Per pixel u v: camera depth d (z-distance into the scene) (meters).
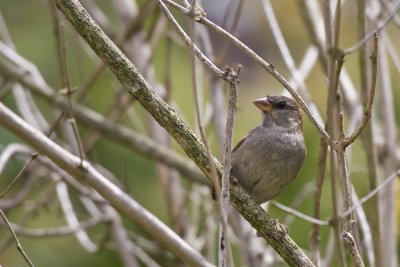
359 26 8.79
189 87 12.69
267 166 8.80
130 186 12.21
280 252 7.11
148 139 12.13
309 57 10.61
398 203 11.02
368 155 8.80
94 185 7.66
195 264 7.64
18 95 11.58
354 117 9.90
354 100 10.07
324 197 11.03
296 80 9.16
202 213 12.30
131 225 12.69
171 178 11.34
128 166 12.30
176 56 13.02
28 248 11.98
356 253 6.50
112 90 12.80
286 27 13.76
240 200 7.04
